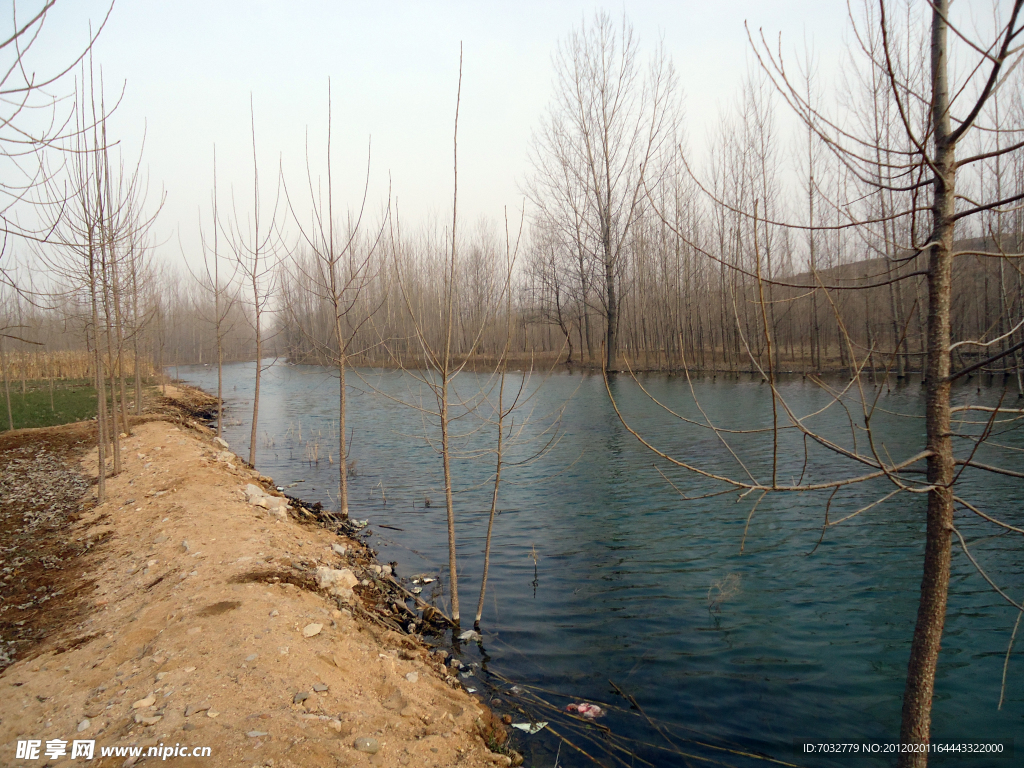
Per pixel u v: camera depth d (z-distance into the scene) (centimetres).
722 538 915
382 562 884
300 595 588
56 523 918
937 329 294
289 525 889
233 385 4212
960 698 505
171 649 471
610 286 3522
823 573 766
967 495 1036
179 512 835
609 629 654
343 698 437
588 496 1188
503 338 4019
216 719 382
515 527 1025
